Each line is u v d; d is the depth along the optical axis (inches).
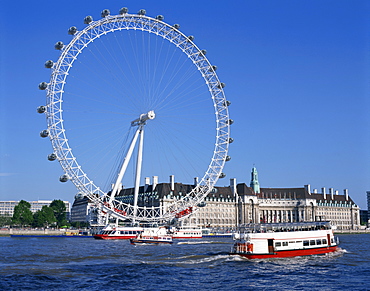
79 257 3604.8
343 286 2463.1
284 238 3459.6
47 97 4830.2
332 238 3762.3
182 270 2925.7
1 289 2285.9
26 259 3432.6
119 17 5132.9
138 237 5506.9
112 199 5639.8
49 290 2289.6
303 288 2416.3
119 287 2401.6
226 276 2731.3
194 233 7377.0
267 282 2564.0
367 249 4719.5
